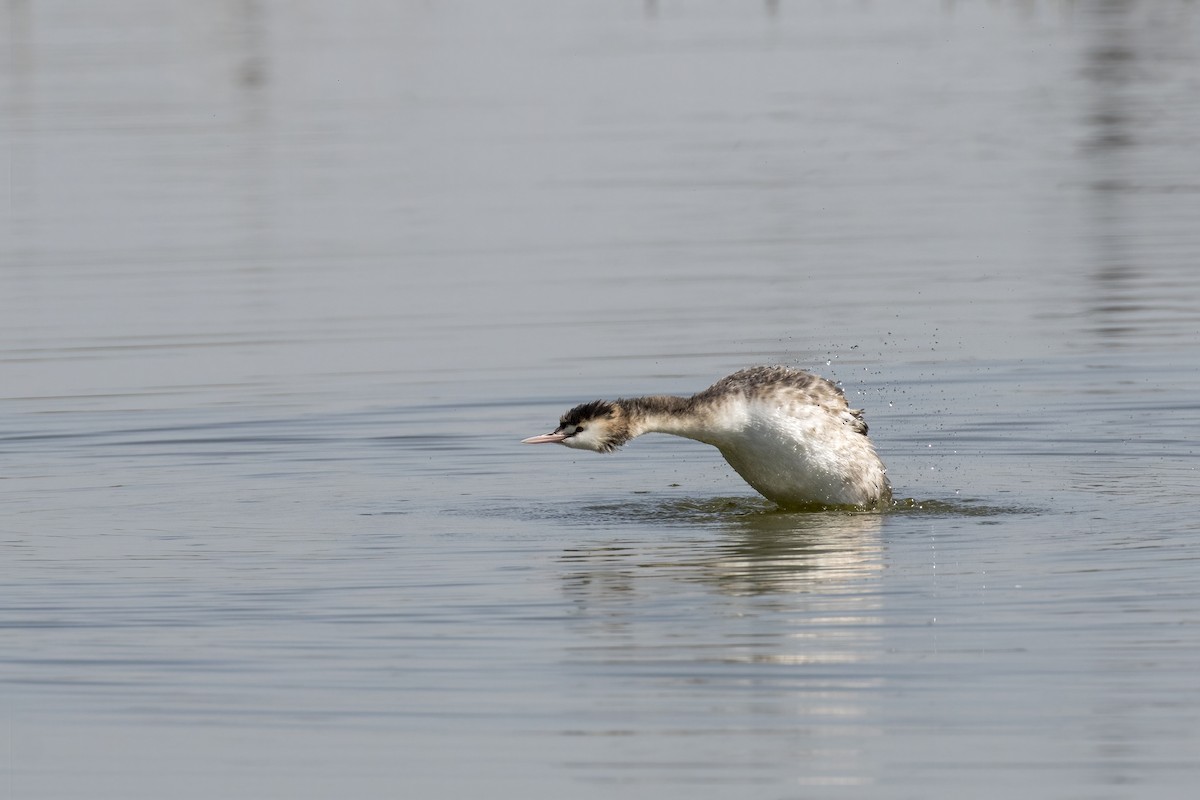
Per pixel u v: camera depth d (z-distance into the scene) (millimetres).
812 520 17266
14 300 27547
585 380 22859
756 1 63812
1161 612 13938
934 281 27594
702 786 11172
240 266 29359
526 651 13461
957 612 14109
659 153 37688
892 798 10969
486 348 24438
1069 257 28891
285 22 59875
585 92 44844
